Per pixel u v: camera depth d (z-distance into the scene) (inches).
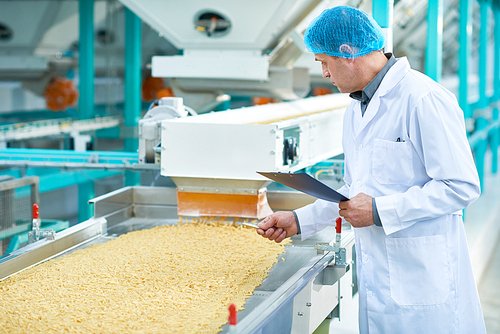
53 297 56.2
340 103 146.6
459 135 54.6
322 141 101.4
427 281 57.4
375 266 60.1
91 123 218.5
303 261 69.5
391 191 58.2
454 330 58.1
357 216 55.4
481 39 319.3
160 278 62.1
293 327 54.9
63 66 343.6
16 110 380.5
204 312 51.8
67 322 49.6
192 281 60.9
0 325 48.6
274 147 74.7
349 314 78.7
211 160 76.5
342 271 65.3
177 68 136.3
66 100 338.6
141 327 48.4
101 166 113.3
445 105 54.7
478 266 177.5
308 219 66.8
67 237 73.9
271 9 122.3
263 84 140.7
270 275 64.1
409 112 56.2
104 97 411.2
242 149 75.4
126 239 79.3
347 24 54.5
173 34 134.6
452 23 363.6
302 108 122.4
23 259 65.2
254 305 54.4
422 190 54.4
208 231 82.9
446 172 53.4
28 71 317.1
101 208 84.0
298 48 147.6
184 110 101.0
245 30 129.3
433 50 159.9
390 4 93.9
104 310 52.6
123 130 221.1
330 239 79.3
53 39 312.0
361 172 60.5
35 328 48.2
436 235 57.5
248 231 82.4
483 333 62.6
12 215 112.0
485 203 269.9
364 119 59.2
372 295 60.7
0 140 157.6
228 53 135.0
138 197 93.8
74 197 233.6
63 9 291.0
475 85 474.3
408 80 57.1
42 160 116.6
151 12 130.7
